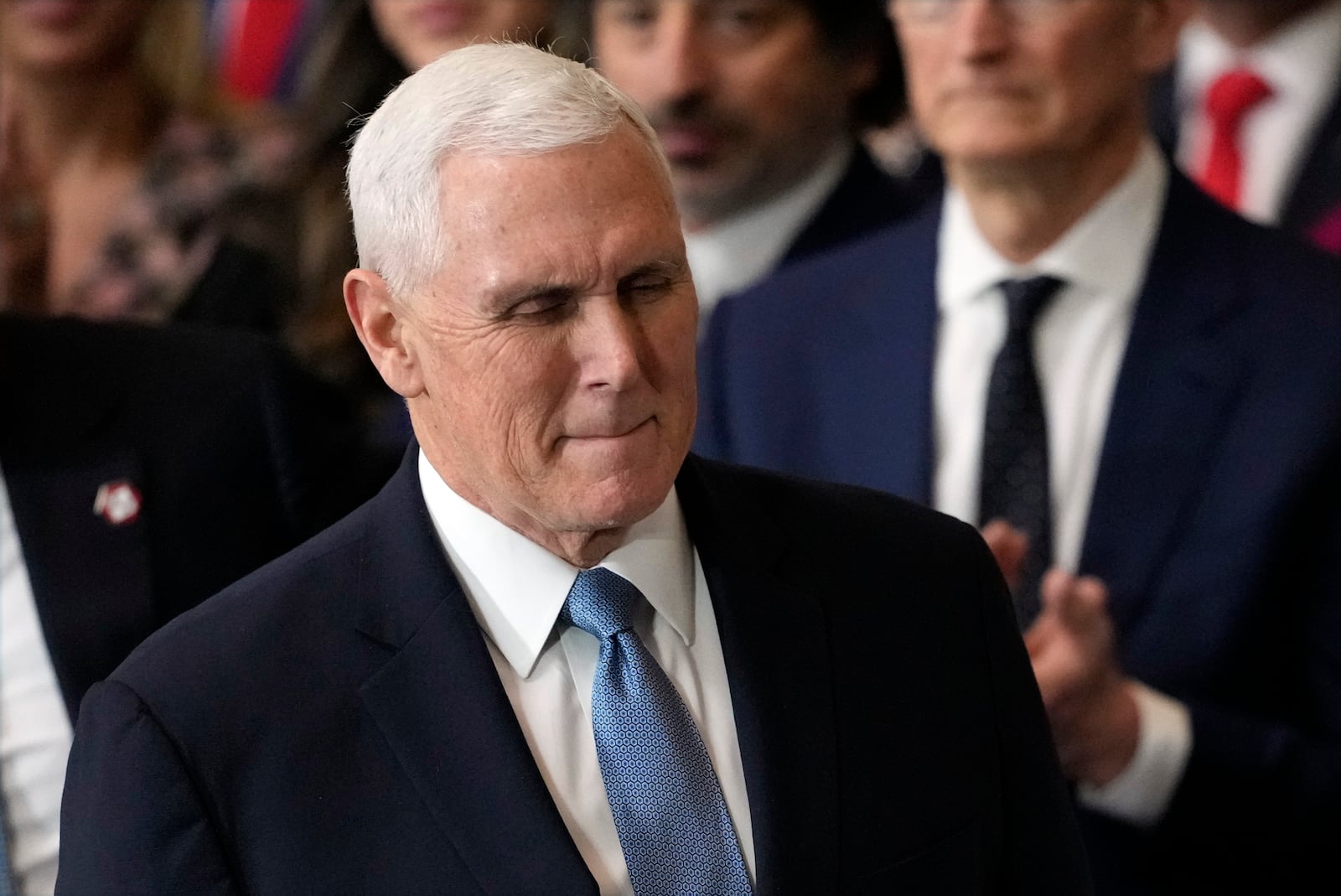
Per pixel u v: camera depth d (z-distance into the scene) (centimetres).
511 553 612
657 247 552
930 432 986
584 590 611
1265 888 922
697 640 627
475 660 595
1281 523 903
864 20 1219
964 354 997
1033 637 864
